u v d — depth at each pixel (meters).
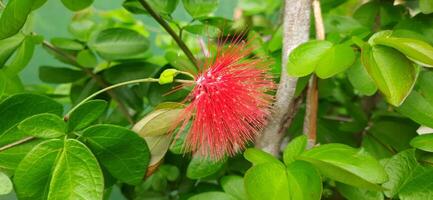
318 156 0.19
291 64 0.21
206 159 0.23
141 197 0.31
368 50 0.20
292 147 0.21
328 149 0.19
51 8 0.46
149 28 0.40
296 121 0.29
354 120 0.30
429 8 0.24
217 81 0.21
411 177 0.20
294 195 0.18
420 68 0.23
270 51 0.28
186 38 0.34
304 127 0.25
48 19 0.46
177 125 0.22
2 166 0.21
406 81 0.19
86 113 0.20
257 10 0.44
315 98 0.24
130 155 0.21
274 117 0.24
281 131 0.24
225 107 0.21
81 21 0.34
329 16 0.28
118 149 0.21
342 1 0.31
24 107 0.20
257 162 0.20
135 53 0.30
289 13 0.23
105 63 0.33
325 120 0.31
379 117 0.29
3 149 0.20
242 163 0.27
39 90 0.35
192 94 0.22
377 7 0.30
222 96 0.21
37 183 0.19
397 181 0.21
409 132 0.27
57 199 0.18
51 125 0.19
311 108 0.24
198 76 0.22
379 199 0.20
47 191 0.20
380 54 0.19
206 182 0.27
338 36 0.25
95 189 0.19
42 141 0.20
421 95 0.22
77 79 0.32
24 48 0.26
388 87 0.18
